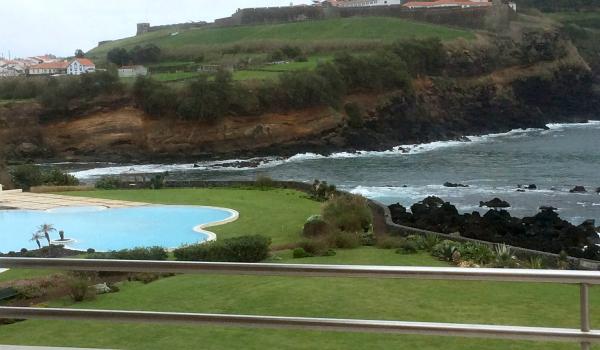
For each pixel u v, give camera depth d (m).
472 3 130.75
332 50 109.38
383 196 45.28
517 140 84.12
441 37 106.88
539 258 20.19
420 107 91.75
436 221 27.77
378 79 87.50
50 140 76.81
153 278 16.45
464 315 12.56
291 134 80.19
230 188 39.41
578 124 104.12
